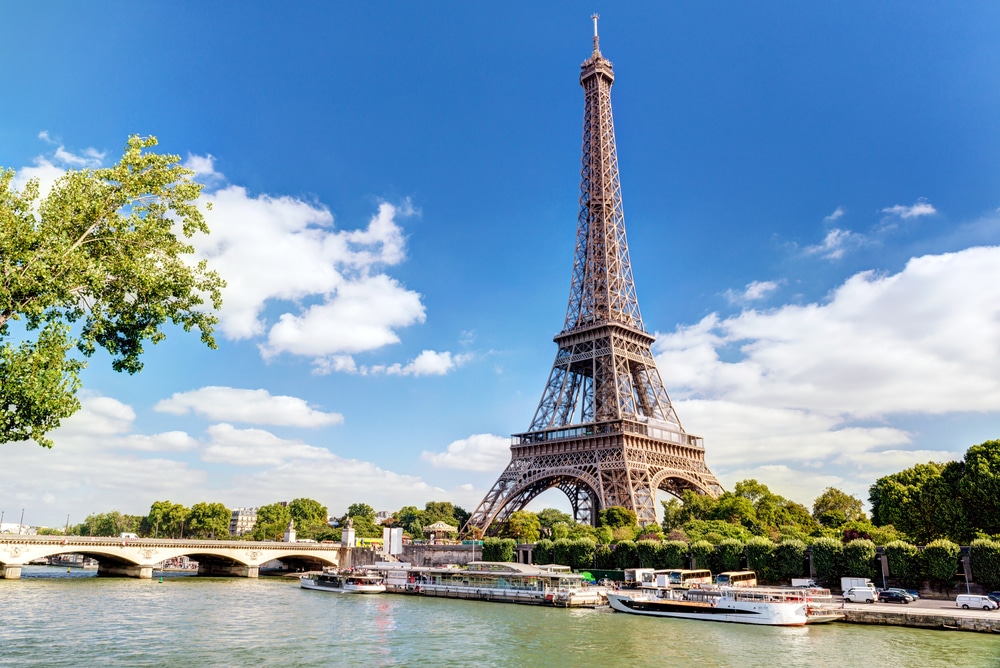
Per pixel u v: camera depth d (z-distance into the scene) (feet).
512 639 319.88
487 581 530.68
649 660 269.85
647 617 406.21
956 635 325.83
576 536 617.21
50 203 179.22
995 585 413.59
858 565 461.37
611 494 625.82
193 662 262.88
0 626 338.95
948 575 424.46
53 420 168.55
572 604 466.29
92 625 349.00
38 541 608.60
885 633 334.24
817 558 479.41
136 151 195.83
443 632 342.23
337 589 579.48
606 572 543.80
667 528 652.07
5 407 161.58
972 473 484.74
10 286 161.48
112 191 188.03
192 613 406.62
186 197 204.85
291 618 394.73
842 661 266.57
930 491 514.68
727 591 409.69
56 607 416.67
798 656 277.03
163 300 204.64
